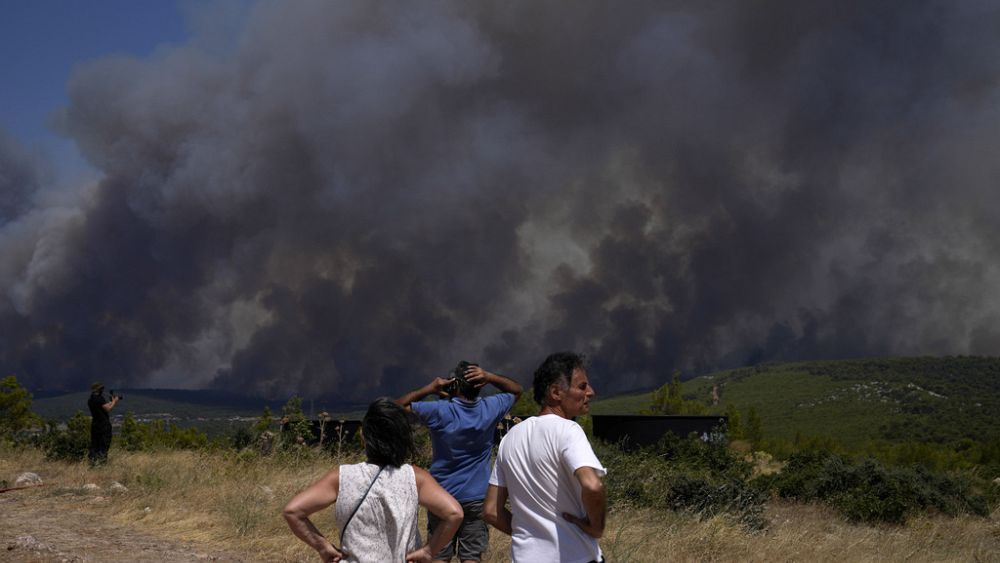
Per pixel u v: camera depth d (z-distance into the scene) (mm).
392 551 3711
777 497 17188
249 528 8797
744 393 185000
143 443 20391
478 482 5500
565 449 3701
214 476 12469
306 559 7750
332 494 3775
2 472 13797
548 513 3742
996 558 11141
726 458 18266
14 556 7082
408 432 3908
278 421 16391
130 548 7789
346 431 15797
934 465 42812
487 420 5516
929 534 12727
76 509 9953
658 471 13758
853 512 14875
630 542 9000
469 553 5496
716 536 9914
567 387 3951
